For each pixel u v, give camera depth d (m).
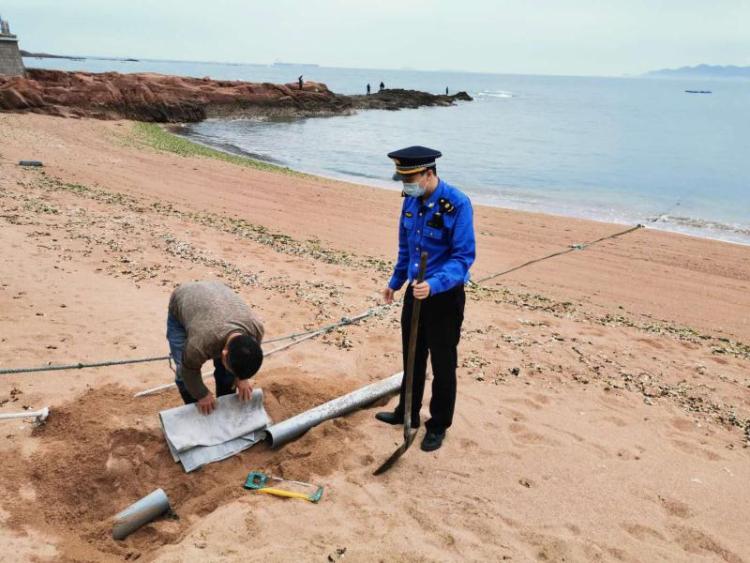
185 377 3.94
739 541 3.72
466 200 4.05
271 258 9.91
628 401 5.55
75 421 4.36
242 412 4.35
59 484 3.85
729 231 17.80
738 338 8.91
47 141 21.06
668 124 61.34
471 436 4.64
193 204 14.49
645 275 12.25
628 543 3.63
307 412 4.61
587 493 4.07
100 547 3.48
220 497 3.88
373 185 23.06
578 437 4.77
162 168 19.30
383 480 4.09
